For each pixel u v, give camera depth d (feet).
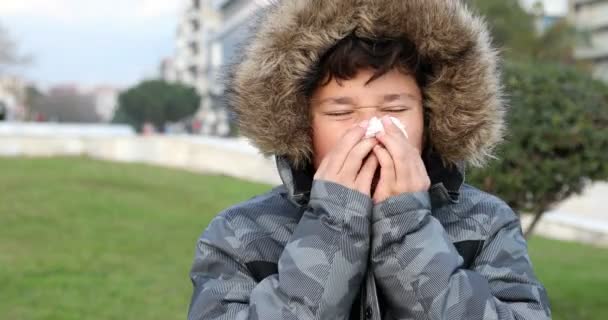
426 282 5.16
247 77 5.97
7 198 32.78
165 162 55.67
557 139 15.57
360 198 5.34
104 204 33.32
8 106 110.22
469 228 5.78
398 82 5.58
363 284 5.57
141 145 56.34
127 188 38.17
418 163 5.41
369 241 5.33
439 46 5.68
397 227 5.29
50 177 39.58
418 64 5.65
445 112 5.82
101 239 26.89
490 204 5.98
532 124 15.60
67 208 31.81
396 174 5.36
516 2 72.59
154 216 31.91
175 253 25.43
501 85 6.46
